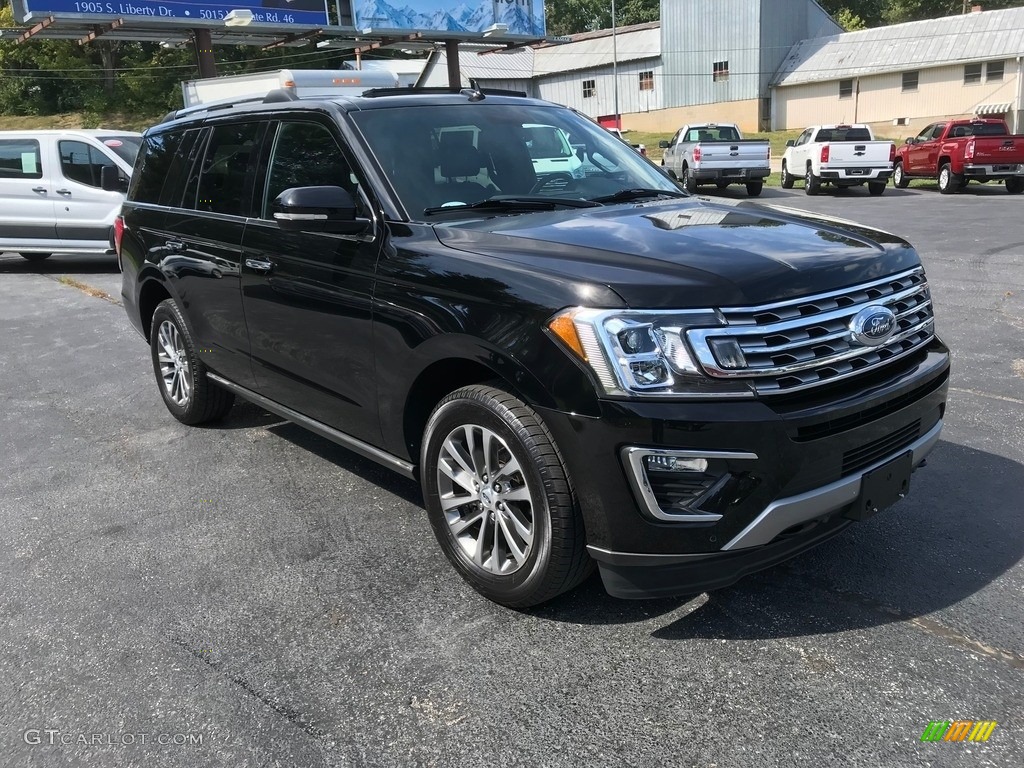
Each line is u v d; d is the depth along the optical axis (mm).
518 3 27406
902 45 39156
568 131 4465
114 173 12531
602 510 2738
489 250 3145
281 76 11664
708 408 2605
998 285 8969
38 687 2844
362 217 3611
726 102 43156
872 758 2369
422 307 3203
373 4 24281
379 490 4422
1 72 54469
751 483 2643
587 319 2672
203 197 4812
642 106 45844
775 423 2619
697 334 2607
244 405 6039
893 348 3064
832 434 2748
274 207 4133
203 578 3551
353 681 2812
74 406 6168
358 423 3754
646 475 2643
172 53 54156
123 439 5395
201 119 5016
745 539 2680
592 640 2984
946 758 2357
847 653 2848
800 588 3270
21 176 12680
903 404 3025
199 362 5137
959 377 5871
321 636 3084
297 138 4102
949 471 4301
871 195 21578
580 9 67375
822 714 2557
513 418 2902
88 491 4559
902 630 2969
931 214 16031
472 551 3281
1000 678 2689
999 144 20016
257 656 2975
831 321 2822
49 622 3248
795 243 3102
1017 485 4102
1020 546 3527
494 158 3988
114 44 54625
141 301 5609
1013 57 35281
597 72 46938
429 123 3988
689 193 4328
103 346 8094
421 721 2604
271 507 4254
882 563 3436
